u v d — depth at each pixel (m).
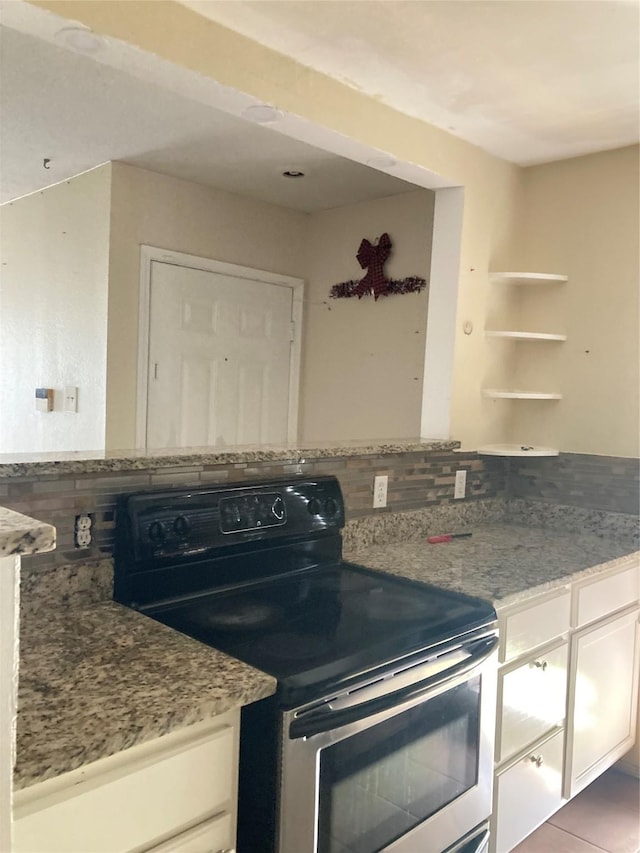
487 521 2.79
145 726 1.09
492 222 2.67
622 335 2.58
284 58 1.85
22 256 3.63
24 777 0.94
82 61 2.04
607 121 2.31
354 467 2.24
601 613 2.26
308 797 1.30
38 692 1.18
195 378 3.33
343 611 1.69
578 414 2.70
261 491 1.88
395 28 1.72
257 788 1.29
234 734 1.26
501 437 2.83
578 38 1.76
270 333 3.61
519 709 1.93
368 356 3.44
